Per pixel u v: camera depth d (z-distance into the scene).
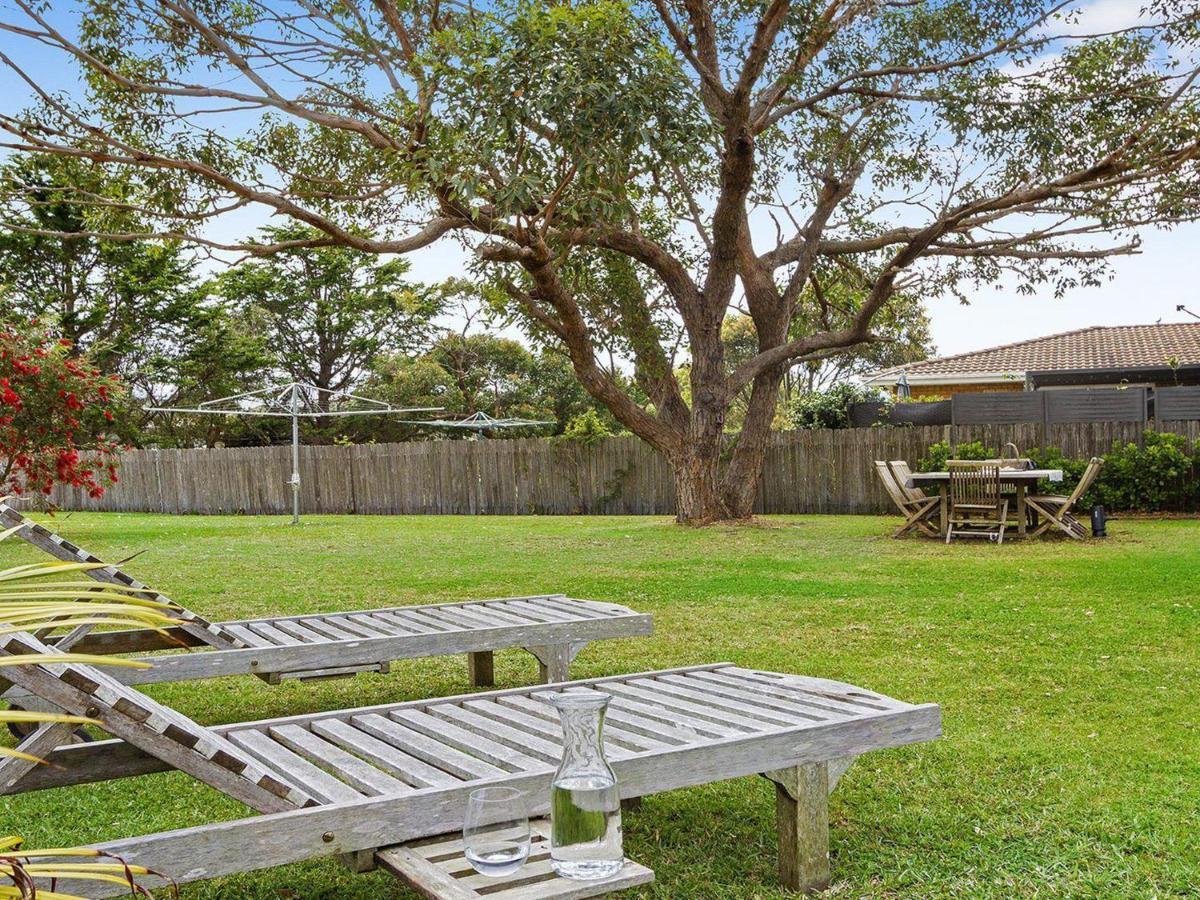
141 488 24.98
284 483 23.66
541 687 3.75
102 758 2.99
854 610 7.48
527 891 2.07
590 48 9.98
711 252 14.57
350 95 11.73
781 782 2.86
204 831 2.12
